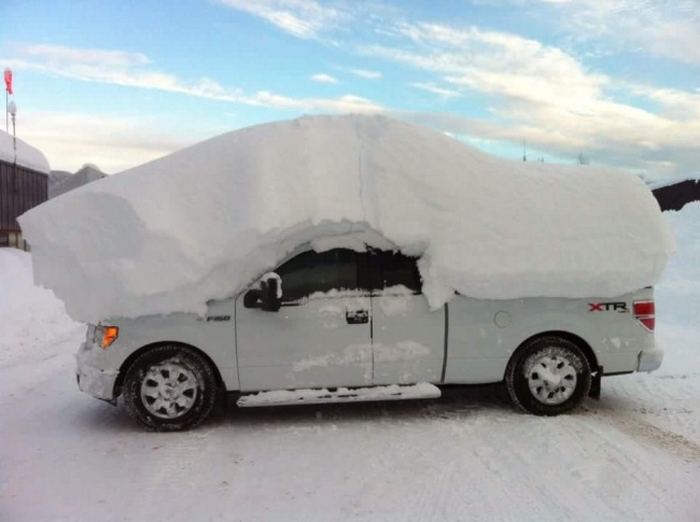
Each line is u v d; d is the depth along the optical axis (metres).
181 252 5.03
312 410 5.73
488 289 5.26
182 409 5.16
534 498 3.85
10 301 11.52
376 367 5.25
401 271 5.30
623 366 5.52
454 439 4.89
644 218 5.54
